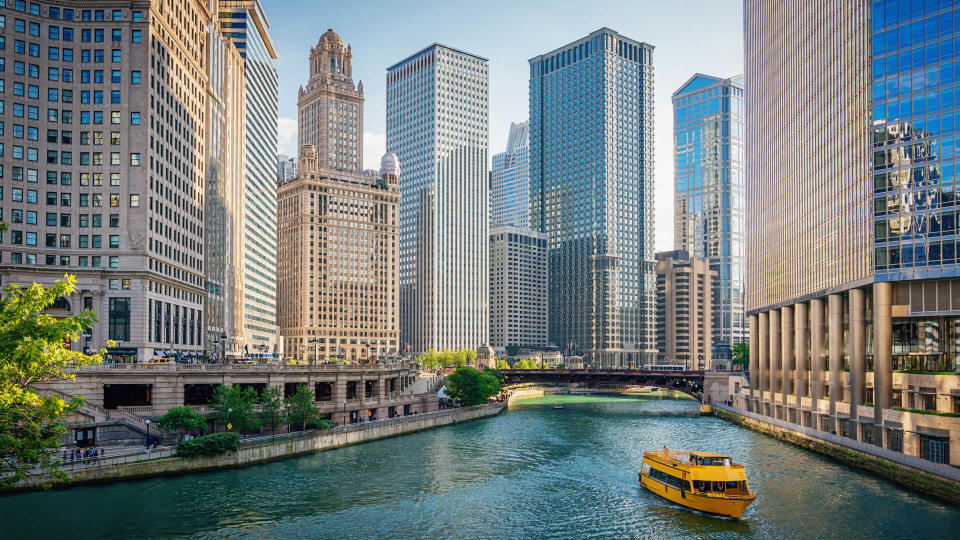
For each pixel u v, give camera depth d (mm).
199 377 109875
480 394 173000
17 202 121062
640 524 72125
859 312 108938
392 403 146500
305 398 112438
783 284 150375
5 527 66438
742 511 73938
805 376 133375
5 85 121438
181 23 147125
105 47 127250
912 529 68500
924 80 98312
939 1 97875
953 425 82625
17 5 122750
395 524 71500
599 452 114312
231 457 94000
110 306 123438
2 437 39094
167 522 69562
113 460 84250
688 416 181500
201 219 160250
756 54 179250
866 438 104562
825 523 71125
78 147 125500
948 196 95125
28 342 38688
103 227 124750
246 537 66250
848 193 113500
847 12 115312
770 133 164750
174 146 141750
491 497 82625
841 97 117438
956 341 96938
